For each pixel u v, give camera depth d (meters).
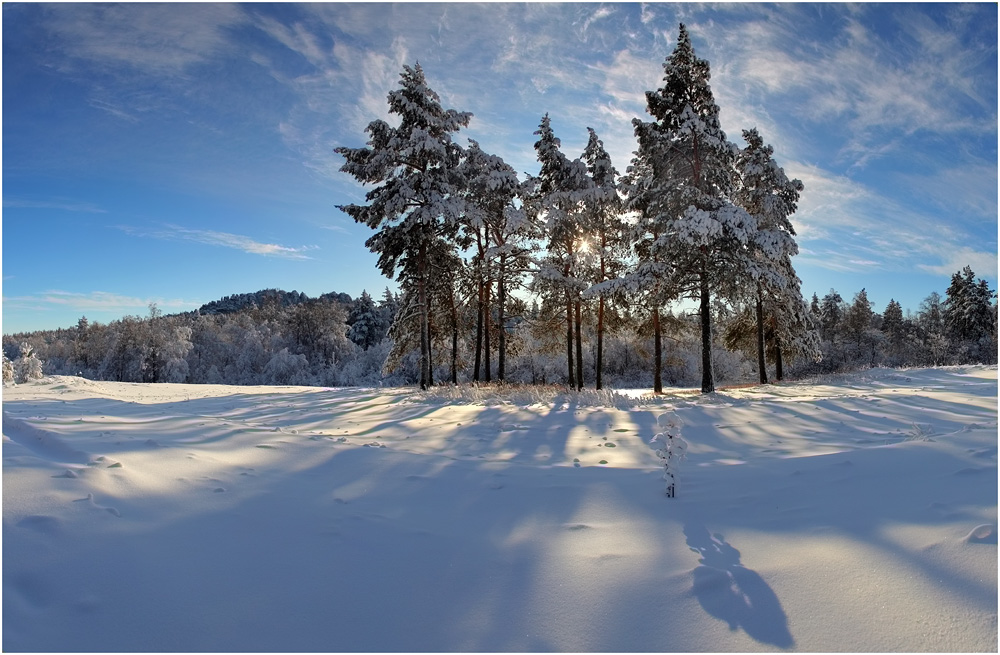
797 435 8.57
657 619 2.69
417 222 20.03
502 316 25.14
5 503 3.33
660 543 3.68
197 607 2.70
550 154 22.84
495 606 2.90
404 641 2.56
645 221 21.64
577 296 22.67
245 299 191.50
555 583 3.14
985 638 2.19
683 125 18.70
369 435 9.61
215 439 6.06
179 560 3.12
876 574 2.81
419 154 19.88
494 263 23.23
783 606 2.66
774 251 18.72
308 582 3.08
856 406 11.57
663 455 4.98
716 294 19.70
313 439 6.75
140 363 67.62
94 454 4.58
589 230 22.77
